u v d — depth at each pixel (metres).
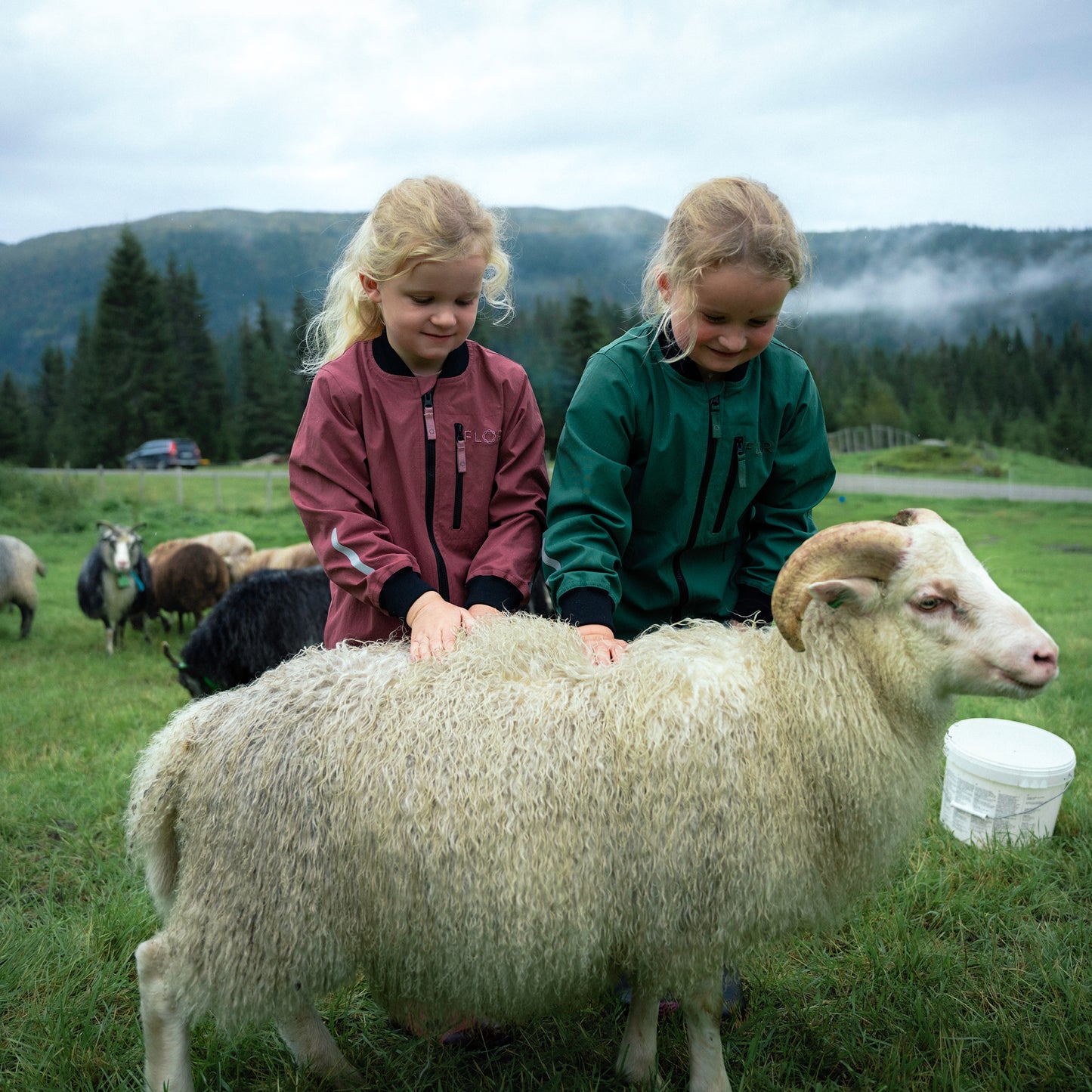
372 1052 2.67
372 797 2.08
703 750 2.08
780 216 2.22
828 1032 2.65
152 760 2.32
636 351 2.54
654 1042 2.46
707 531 2.67
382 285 2.35
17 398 65.44
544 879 2.04
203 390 66.31
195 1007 2.19
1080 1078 2.40
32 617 10.17
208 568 10.45
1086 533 21.39
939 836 3.72
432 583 2.59
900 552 2.06
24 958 2.97
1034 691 1.97
